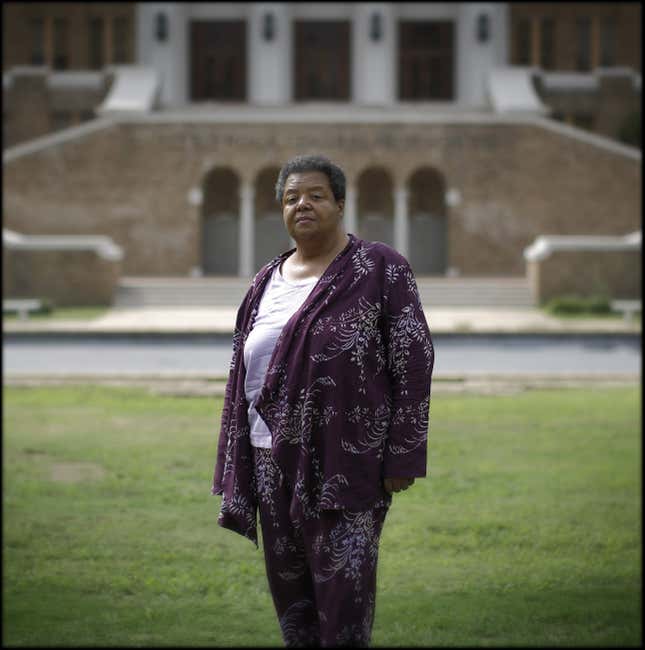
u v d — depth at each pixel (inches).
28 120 1872.5
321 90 1980.8
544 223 1499.8
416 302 130.6
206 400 523.2
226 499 132.9
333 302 128.3
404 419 127.3
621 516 286.5
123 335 826.8
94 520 280.8
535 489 319.9
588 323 1003.9
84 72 1873.8
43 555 247.1
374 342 128.5
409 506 297.9
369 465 126.3
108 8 1964.8
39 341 829.2
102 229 1507.1
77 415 470.3
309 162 134.6
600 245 1222.3
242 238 1519.4
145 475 339.0
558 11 1971.0
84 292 1224.8
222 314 1114.1
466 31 1918.1
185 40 1953.7
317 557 126.1
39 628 194.2
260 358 132.1
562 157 1496.1
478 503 301.7
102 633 191.3
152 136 1507.1
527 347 805.2
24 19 1978.3
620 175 1493.6
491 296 1243.2
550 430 431.8
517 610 204.8
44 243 1222.9
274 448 128.2
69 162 1503.4
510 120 1497.3
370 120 1502.2
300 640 132.3
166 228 1509.6
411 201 1646.2
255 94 1904.5
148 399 525.0
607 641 184.7
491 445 396.2
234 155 1510.8
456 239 1507.1
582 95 1877.5
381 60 1887.3
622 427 440.1
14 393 546.3
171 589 220.4
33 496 308.7
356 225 1644.9
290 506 128.6
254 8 1898.4
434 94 1995.6
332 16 1951.3
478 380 610.9
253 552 252.1
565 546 256.5
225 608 209.2
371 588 126.5
